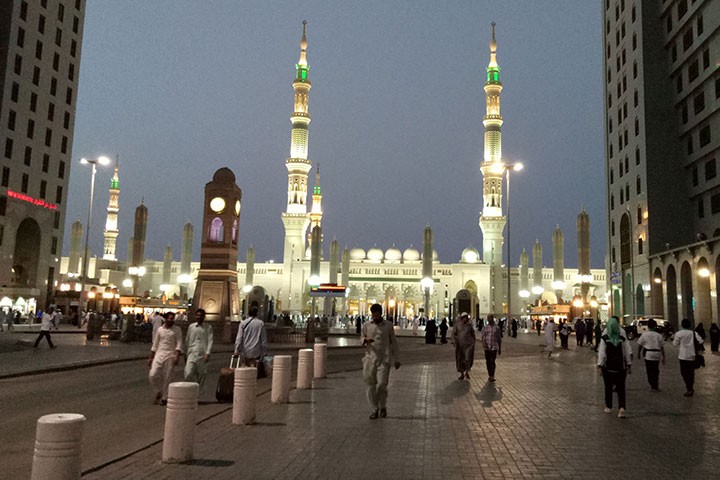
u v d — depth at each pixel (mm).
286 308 115938
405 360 28062
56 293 69000
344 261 104125
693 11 51188
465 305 68188
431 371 21688
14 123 62188
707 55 50562
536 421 11148
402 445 8891
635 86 59438
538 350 37031
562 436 9750
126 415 11906
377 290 119000
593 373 21438
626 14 62531
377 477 7125
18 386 16594
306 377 15820
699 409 12875
